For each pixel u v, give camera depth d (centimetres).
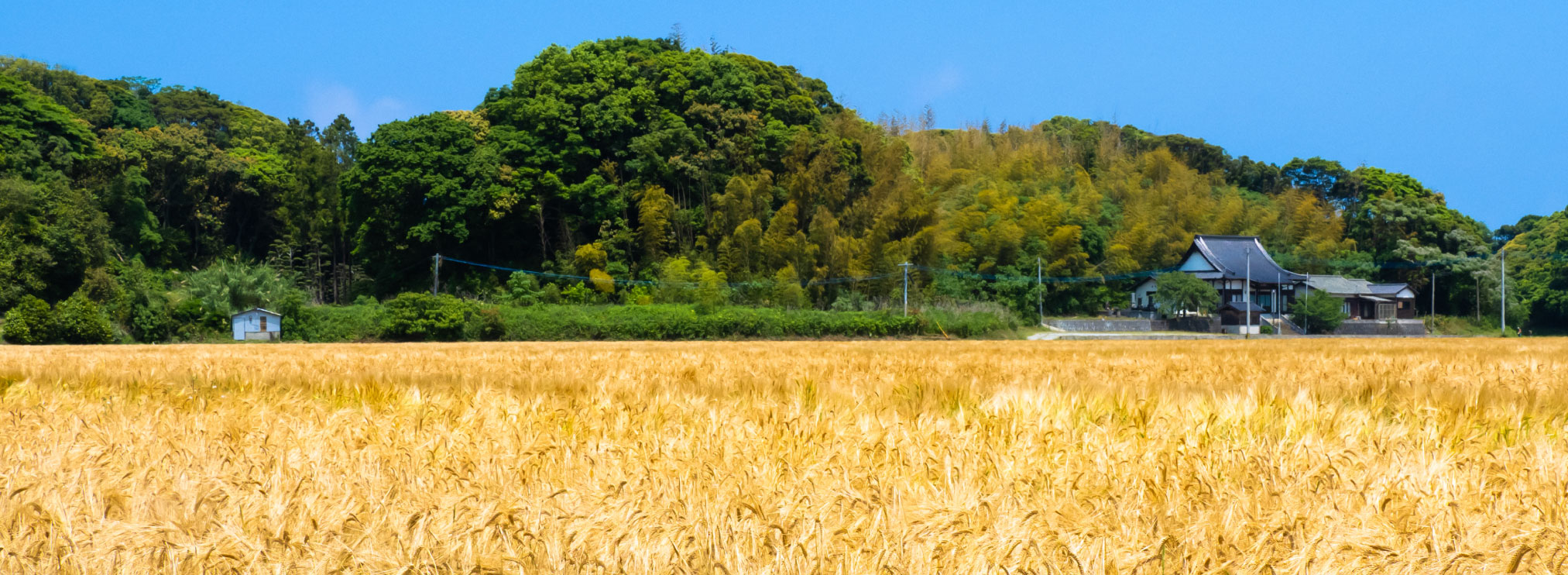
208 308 5206
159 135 7281
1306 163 10050
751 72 7731
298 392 909
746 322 5269
